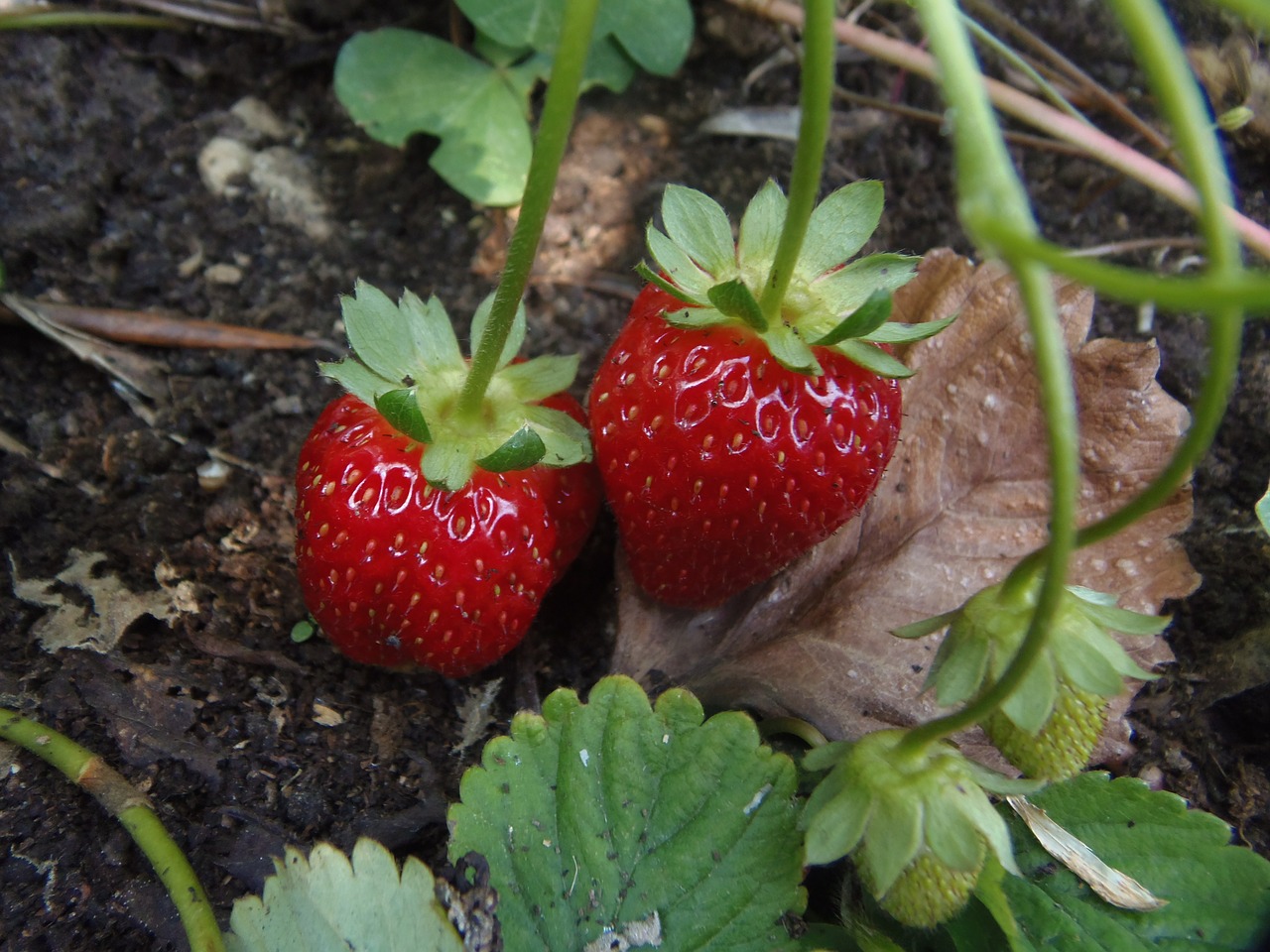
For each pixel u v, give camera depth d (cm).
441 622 11
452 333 11
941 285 13
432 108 15
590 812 10
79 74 16
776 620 13
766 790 10
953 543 13
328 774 11
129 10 16
